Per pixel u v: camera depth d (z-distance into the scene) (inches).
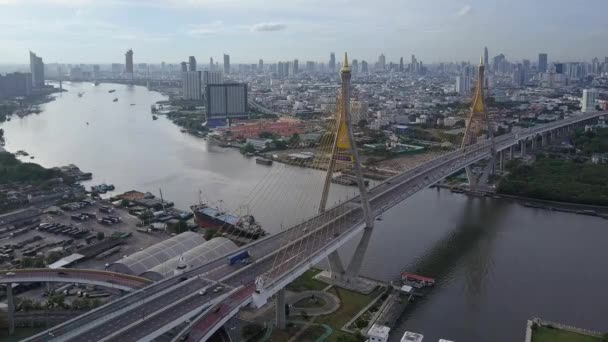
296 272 6018.7
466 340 6008.9
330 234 7219.5
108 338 4746.6
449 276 7810.0
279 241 7317.9
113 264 7037.4
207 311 5300.2
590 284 7504.9
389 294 7106.3
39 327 6363.2
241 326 6151.6
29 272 6628.9
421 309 6776.6
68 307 6589.6
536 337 5984.3
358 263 7431.1
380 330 5787.4
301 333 6072.8
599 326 6333.7
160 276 6604.3
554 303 6924.2
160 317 5167.3
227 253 7066.9
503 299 7052.2
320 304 6801.2
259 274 6156.5
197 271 6358.3
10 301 6294.3
